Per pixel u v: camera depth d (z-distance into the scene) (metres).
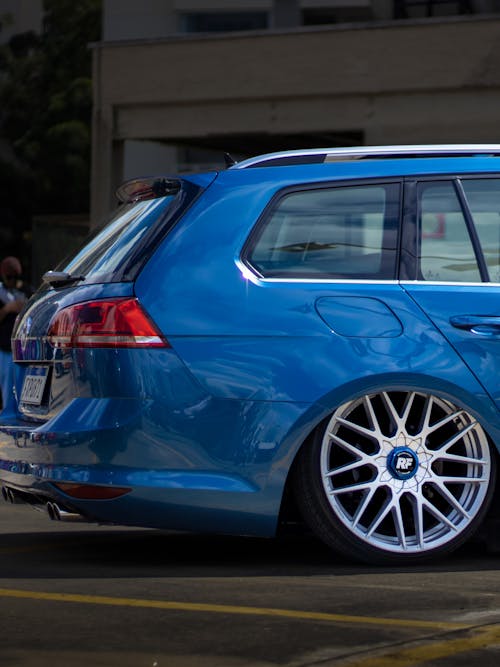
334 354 8.60
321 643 6.20
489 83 25.89
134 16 38.50
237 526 8.63
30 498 9.24
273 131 27.98
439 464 8.95
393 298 8.77
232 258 8.70
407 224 9.01
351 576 8.35
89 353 8.64
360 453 8.70
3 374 19.27
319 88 27.39
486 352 8.85
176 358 8.50
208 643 6.23
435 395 8.79
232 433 8.52
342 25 27.11
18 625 6.68
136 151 41.00
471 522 8.92
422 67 26.45
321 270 8.80
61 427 8.66
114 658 5.95
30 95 65.00
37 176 63.66
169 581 8.17
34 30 67.38
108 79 29.44
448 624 6.64
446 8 28.72
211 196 8.87
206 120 28.64
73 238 39.03
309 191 8.95
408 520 8.98
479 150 9.31
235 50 28.17
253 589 7.81
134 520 8.60
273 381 8.54
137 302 8.56
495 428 8.92
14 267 19.28
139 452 8.49
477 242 9.09
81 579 8.27
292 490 8.85
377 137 27.02
